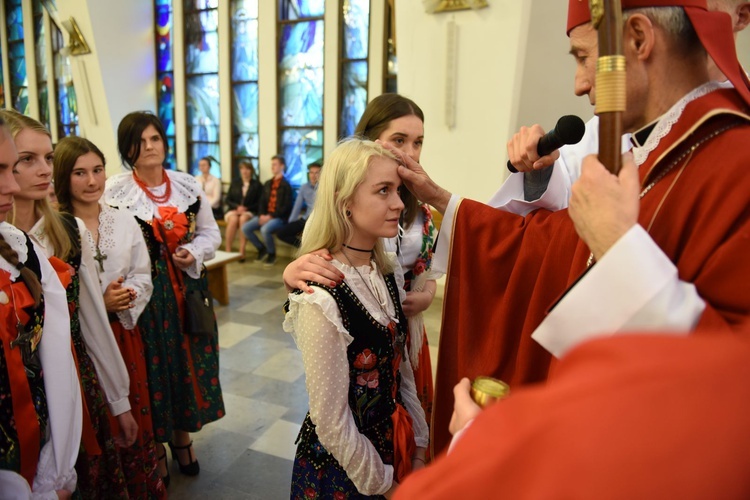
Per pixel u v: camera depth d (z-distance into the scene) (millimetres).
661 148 708
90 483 1434
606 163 608
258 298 4773
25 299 1074
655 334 337
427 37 4199
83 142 1771
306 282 1062
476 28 4020
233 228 6379
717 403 292
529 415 326
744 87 683
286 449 2428
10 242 1116
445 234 1168
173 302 2002
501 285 1103
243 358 3436
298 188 6645
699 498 277
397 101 1530
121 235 1811
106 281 1749
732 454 287
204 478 2207
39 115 8750
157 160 2107
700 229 631
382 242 1230
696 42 700
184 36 6922
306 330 1032
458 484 328
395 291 1223
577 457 284
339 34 5992
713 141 675
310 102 6375
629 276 549
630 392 294
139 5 6973
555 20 3957
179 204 2162
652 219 690
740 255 576
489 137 4242
